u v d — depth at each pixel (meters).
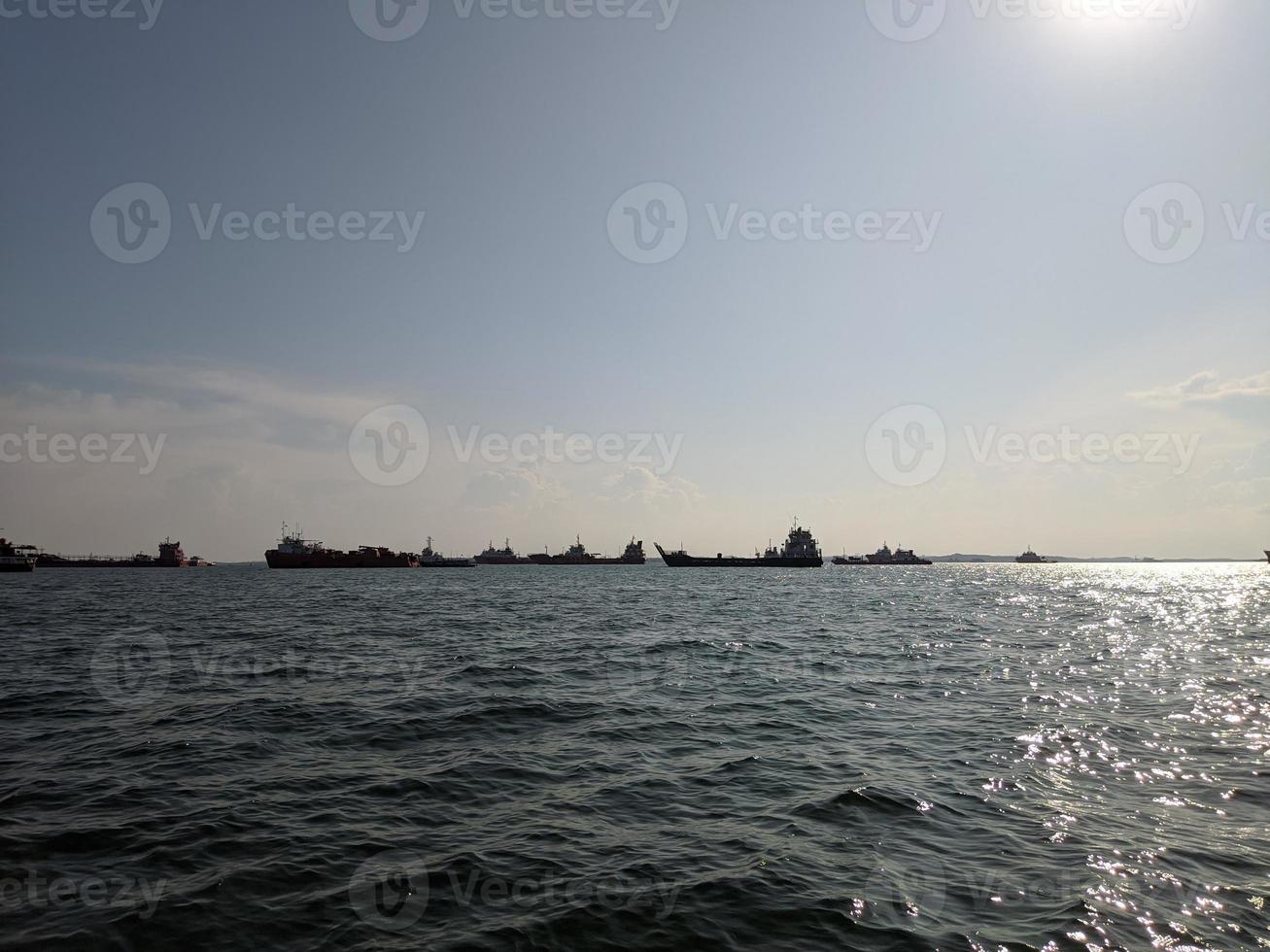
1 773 13.07
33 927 7.70
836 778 13.13
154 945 7.38
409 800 11.87
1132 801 11.86
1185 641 34.66
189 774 13.07
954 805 11.70
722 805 11.77
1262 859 9.56
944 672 25.11
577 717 17.91
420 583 117.81
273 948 7.36
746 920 7.99
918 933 7.71
